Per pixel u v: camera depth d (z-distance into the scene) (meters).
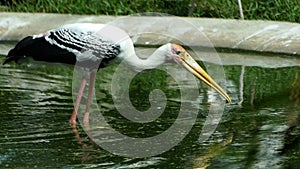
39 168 8.59
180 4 17.92
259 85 12.62
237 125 10.36
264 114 10.88
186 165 8.81
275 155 9.11
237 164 8.80
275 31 15.45
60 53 10.77
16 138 9.60
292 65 14.25
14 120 10.36
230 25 15.73
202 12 17.77
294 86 12.52
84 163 8.80
